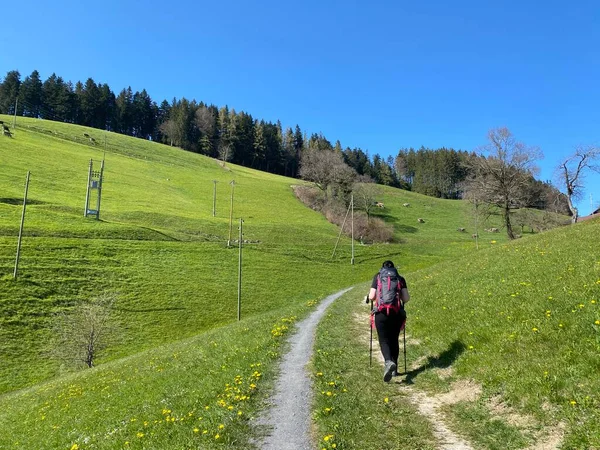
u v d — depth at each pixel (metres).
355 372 10.39
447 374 9.20
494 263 20.44
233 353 14.48
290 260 87.00
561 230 28.69
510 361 8.27
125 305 56.50
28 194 98.50
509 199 59.53
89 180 93.00
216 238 95.75
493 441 6.28
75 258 66.44
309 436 7.20
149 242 81.69
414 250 108.25
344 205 144.00
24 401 22.39
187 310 57.97
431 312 14.38
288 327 18.55
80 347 42.59
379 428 7.12
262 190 155.75
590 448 5.34
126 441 8.48
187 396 10.73
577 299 9.80
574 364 7.25
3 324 46.88
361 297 30.30
